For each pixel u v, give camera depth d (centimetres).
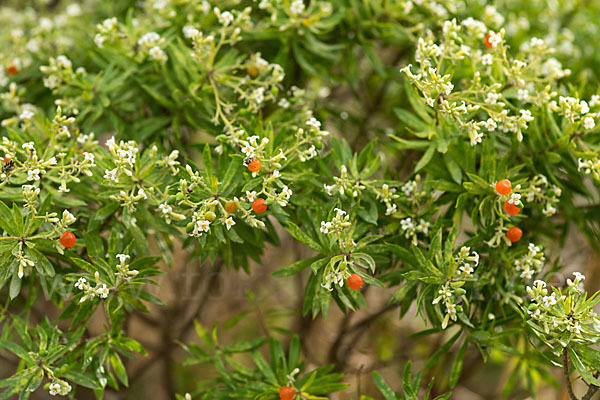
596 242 86
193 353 87
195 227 76
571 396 77
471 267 78
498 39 79
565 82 91
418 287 80
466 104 81
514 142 81
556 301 76
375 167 80
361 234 79
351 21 87
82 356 81
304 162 80
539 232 85
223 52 86
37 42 90
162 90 85
